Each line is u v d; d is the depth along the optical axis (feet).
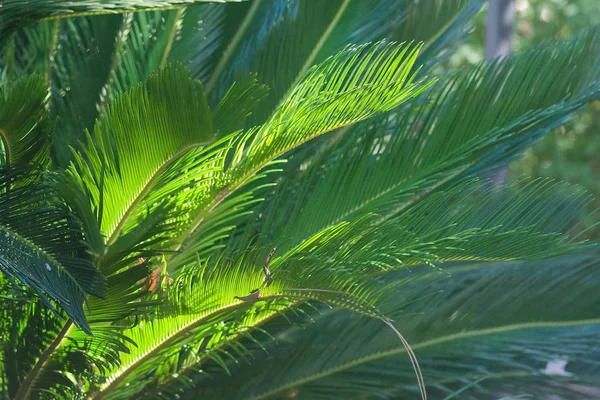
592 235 24.81
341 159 9.18
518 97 9.29
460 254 7.39
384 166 9.09
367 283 7.04
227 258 7.19
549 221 8.22
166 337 8.02
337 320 9.80
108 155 7.02
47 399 8.05
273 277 6.79
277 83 10.42
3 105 6.70
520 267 9.77
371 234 6.89
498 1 16.56
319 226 8.99
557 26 26.91
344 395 9.20
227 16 11.32
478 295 9.53
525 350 9.04
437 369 9.19
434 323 9.41
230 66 11.27
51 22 10.30
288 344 9.86
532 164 25.98
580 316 9.22
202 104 6.22
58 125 9.98
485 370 8.93
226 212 8.16
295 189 9.45
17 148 7.26
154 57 10.42
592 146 25.59
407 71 6.77
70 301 5.72
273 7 11.21
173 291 7.33
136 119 6.74
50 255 6.11
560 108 8.75
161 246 7.72
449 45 11.02
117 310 6.97
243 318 7.98
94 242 5.71
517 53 9.56
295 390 9.36
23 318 7.91
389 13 10.68
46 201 6.98
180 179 7.36
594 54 9.46
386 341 9.39
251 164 7.36
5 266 5.56
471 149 8.94
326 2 10.43
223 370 9.71
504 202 7.86
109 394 8.37
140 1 7.55
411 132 9.17
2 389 8.23
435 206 7.82
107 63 10.27
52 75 10.52
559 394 9.04
